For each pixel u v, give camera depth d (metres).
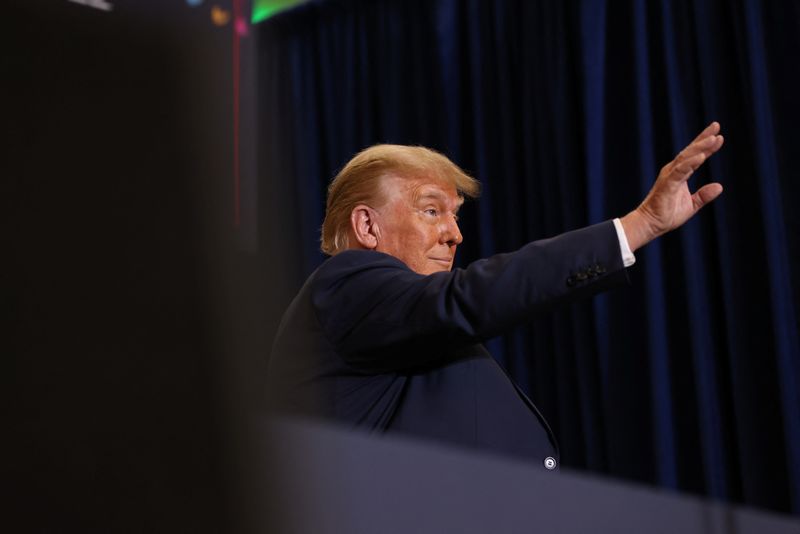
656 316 4.30
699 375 4.16
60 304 0.18
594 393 4.48
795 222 4.03
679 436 4.30
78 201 0.18
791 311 3.98
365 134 5.63
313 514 0.24
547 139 4.79
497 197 5.01
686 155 1.36
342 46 5.86
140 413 0.19
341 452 0.27
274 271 0.21
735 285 4.15
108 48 0.19
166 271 0.19
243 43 0.54
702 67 4.34
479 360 1.73
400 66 5.52
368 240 1.96
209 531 0.19
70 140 0.18
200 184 0.19
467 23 5.29
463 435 1.61
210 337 0.19
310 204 5.83
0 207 0.18
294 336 1.62
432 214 1.99
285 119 6.05
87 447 0.18
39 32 0.18
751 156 4.21
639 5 4.57
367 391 1.58
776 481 3.99
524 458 1.66
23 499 0.18
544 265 1.42
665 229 1.42
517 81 5.03
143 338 0.19
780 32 4.17
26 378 0.18
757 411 4.05
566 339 4.64
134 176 0.19
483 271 1.46
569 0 4.84
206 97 0.19
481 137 5.06
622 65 4.64
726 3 4.39
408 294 1.52
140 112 0.19
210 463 0.19
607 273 1.40
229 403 0.20
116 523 0.18
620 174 4.55
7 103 0.18
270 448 0.21
